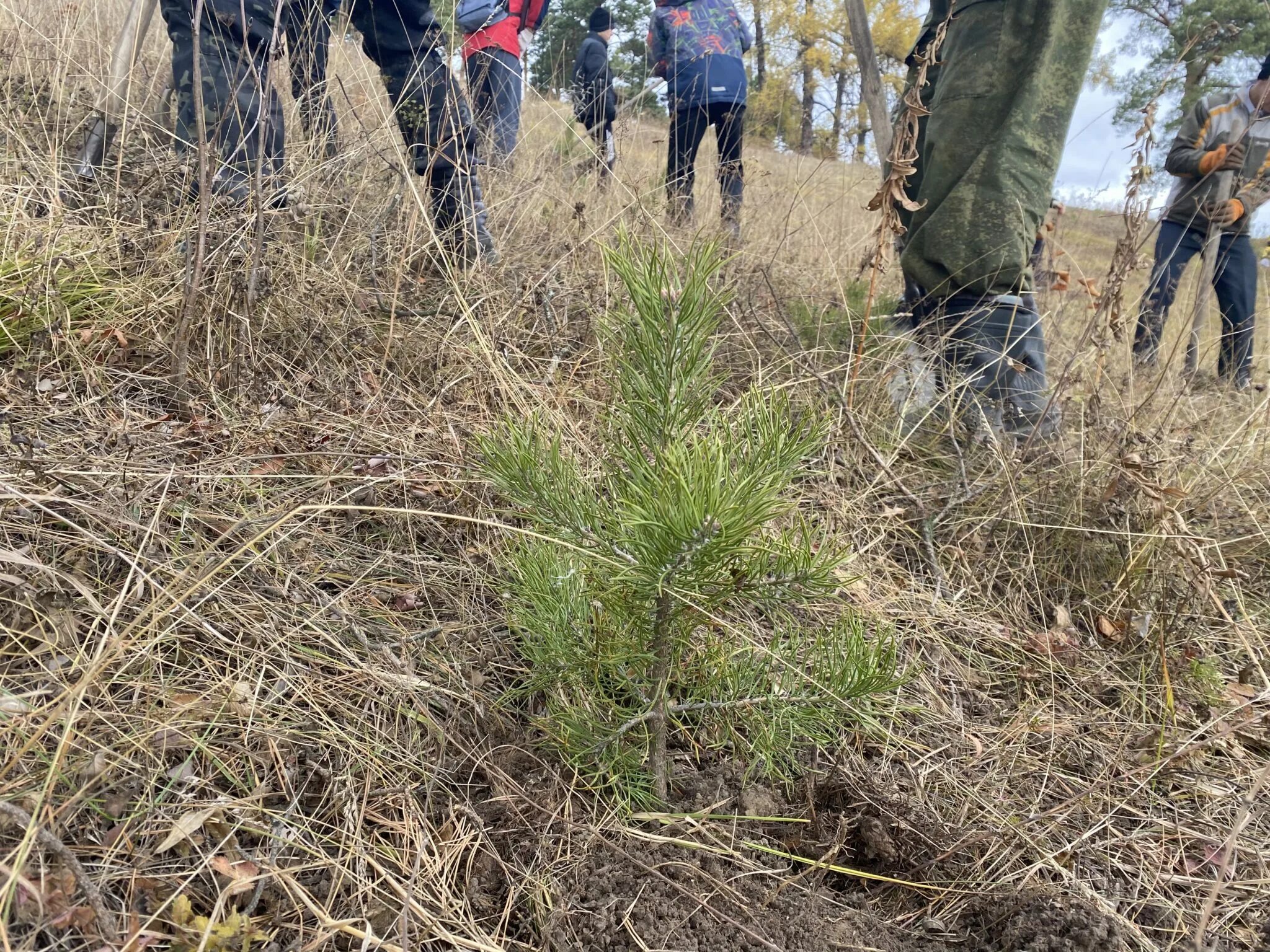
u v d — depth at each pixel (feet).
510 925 4.11
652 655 4.43
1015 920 4.43
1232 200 12.03
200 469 6.18
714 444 3.65
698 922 4.12
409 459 7.04
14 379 6.53
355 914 3.86
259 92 8.61
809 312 11.63
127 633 4.13
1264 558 8.56
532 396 7.79
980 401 9.56
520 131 15.60
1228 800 5.66
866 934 4.32
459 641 5.84
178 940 3.44
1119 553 7.90
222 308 7.76
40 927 3.24
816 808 5.15
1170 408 9.45
